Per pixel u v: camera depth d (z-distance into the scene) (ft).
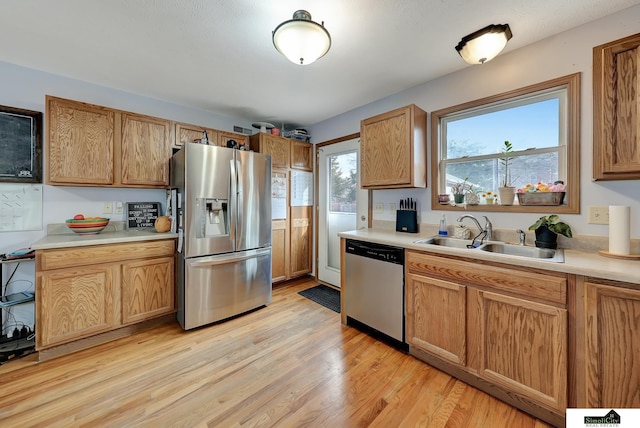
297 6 4.96
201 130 9.68
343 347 6.84
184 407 4.82
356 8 5.02
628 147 4.40
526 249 6.00
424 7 5.01
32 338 6.69
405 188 8.46
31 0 4.75
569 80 5.73
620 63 4.46
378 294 7.13
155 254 7.75
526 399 4.75
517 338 4.76
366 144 8.62
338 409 4.80
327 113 11.01
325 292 10.89
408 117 7.53
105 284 6.90
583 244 5.55
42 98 7.39
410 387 5.39
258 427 4.41
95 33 5.76
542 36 5.96
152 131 8.52
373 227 9.91
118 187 8.05
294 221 11.87
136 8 4.99
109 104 8.43
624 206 4.85
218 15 5.21
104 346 6.82
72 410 4.74
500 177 6.98
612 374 3.91
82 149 7.31
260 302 9.27
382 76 7.77
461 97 7.41
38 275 6.07
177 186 8.15
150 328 7.82
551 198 5.90
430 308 6.01
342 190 11.37
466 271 5.40
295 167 11.85
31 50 6.41
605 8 5.08
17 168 7.07
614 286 3.87
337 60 6.89
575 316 4.22
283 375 5.73
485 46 5.67
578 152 5.64
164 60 6.86
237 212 8.53
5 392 5.16
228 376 5.68
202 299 7.85
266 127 11.93
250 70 7.39
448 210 7.73
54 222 7.62
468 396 5.15
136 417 4.60
